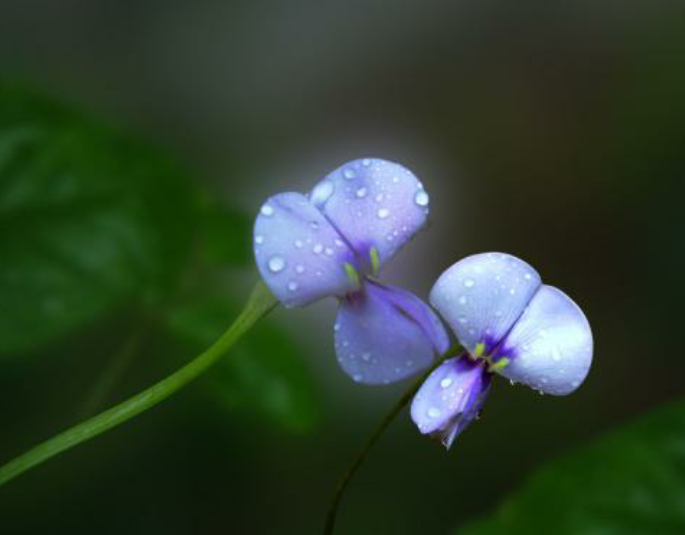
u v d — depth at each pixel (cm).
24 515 35
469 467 47
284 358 26
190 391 38
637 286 62
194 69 64
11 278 25
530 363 21
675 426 26
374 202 22
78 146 26
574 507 26
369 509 44
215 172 61
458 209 65
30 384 33
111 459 37
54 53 60
